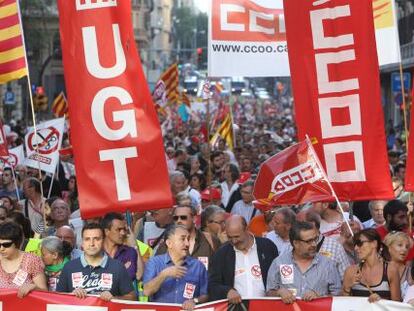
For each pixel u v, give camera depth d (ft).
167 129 145.48
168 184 33.45
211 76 51.42
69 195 58.95
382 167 35.47
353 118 35.55
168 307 30.81
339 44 35.53
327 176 35.76
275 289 32.17
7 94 169.27
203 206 55.57
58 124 57.57
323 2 35.50
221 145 92.58
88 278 30.78
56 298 30.63
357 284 31.42
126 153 33.35
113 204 33.35
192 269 32.30
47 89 244.42
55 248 33.60
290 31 35.88
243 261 33.42
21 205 50.11
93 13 33.42
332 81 35.65
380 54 47.47
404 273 32.55
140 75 33.42
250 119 212.02
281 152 34.71
